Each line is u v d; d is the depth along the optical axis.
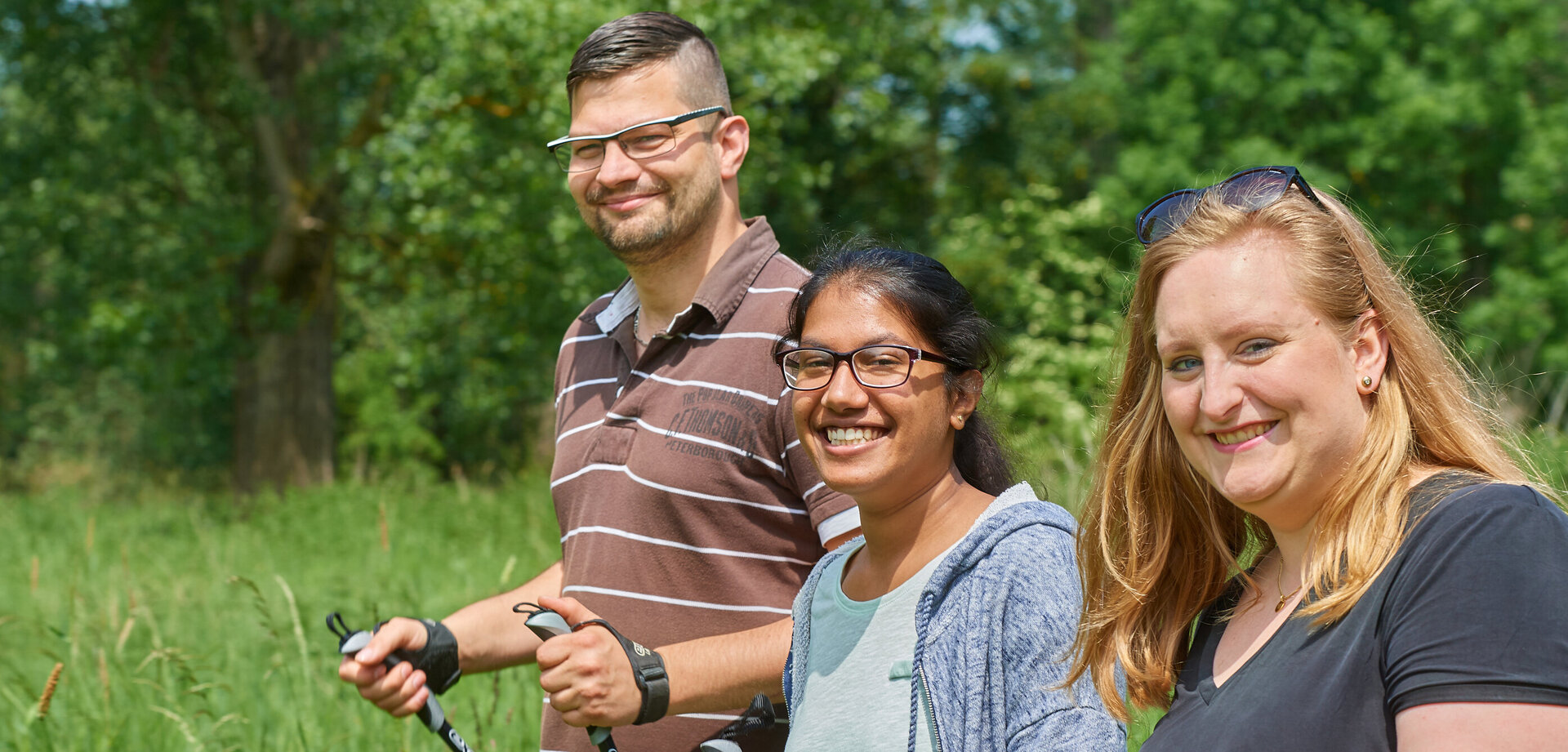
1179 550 1.56
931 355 1.73
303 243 12.75
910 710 1.62
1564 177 14.00
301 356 13.52
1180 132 15.43
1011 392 12.34
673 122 2.28
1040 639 1.56
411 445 18.92
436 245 12.14
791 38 12.46
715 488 2.17
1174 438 1.55
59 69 11.74
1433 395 1.33
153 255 11.98
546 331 12.12
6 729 3.50
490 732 3.40
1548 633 1.11
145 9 11.89
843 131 17.52
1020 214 16.30
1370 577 1.27
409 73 11.47
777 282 2.27
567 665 1.91
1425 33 15.35
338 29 12.00
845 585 1.85
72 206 11.86
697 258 2.32
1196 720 1.38
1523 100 14.52
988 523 1.66
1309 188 1.41
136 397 18.09
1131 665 1.53
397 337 14.61
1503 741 1.09
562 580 2.46
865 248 1.88
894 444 1.72
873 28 16.27
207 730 3.49
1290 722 1.26
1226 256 1.36
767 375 2.17
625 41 2.31
